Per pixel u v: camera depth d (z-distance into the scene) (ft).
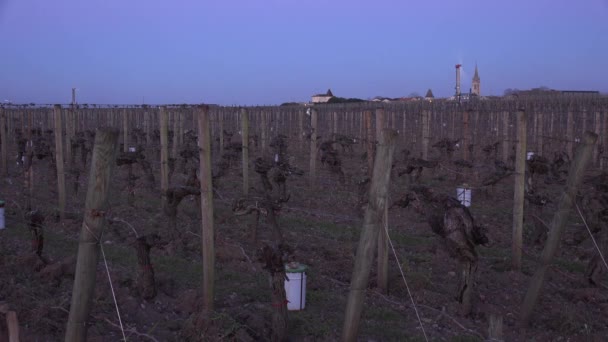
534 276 22.16
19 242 31.27
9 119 89.66
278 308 19.47
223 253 29.78
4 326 17.66
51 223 36.58
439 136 108.27
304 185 57.52
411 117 100.42
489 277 28.22
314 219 41.19
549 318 23.04
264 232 36.27
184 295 23.18
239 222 39.04
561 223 21.30
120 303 22.15
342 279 28.14
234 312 21.61
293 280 22.70
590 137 20.34
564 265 30.86
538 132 76.02
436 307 24.11
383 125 29.58
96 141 13.53
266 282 26.20
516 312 24.02
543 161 40.29
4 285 22.30
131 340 19.52
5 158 61.11
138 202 44.80
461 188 41.42
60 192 37.19
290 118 131.64
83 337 14.02
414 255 31.81
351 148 84.33
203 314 19.61
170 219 31.04
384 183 16.19
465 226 22.35
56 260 27.78
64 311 20.57
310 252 32.45
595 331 22.04
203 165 19.74
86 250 13.76
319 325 21.45
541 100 122.21
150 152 78.28
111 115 108.88
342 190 54.03
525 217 41.37
